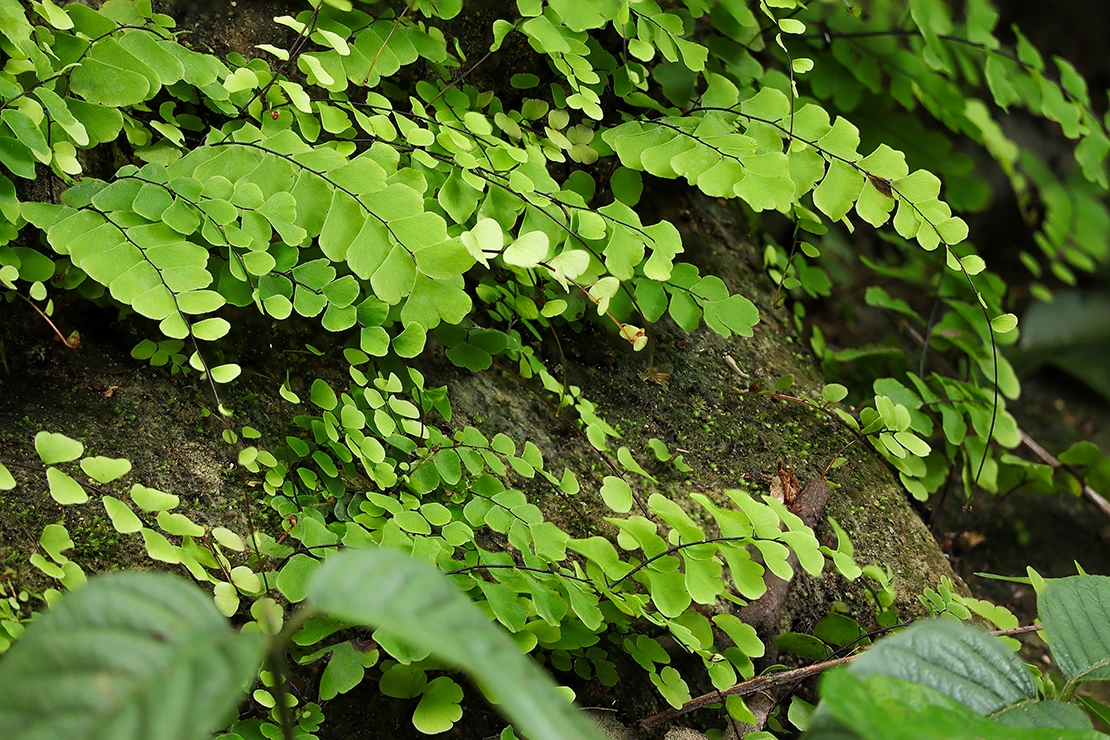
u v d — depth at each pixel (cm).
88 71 146
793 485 165
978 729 123
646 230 154
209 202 144
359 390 154
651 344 171
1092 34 328
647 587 151
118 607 120
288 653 147
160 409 152
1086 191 226
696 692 156
